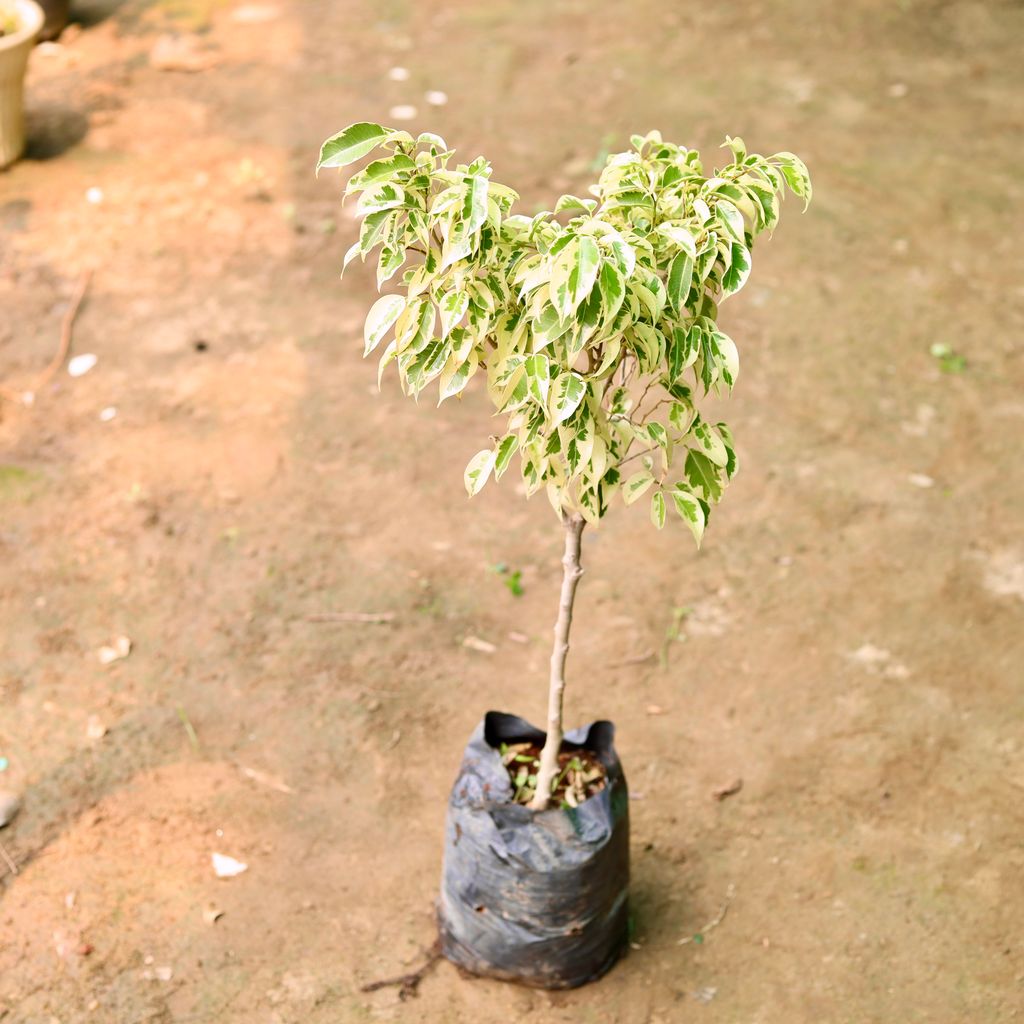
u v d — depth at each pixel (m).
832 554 2.79
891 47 4.91
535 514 2.88
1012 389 3.16
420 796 2.40
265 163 3.99
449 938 2.18
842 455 3.00
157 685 2.54
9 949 2.21
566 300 1.70
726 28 5.03
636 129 4.24
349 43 4.80
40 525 2.81
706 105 4.43
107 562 2.74
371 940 2.22
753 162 1.83
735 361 1.82
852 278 3.56
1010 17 5.17
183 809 2.37
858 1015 2.15
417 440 3.02
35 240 3.59
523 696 2.54
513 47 4.82
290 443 2.99
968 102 4.54
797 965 2.20
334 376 3.16
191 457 2.96
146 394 3.09
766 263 3.62
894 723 2.50
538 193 3.85
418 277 1.83
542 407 1.81
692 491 1.92
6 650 2.59
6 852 2.31
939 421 3.08
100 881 2.28
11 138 3.86
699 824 2.37
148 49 4.68
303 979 2.18
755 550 2.80
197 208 3.76
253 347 3.23
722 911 2.26
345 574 2.74
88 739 2.46
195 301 3.39
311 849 2.33
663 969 2.20
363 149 1.77
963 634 2.65
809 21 5.10
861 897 2.28
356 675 2.57
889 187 3.99
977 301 3.48
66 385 3.11
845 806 2.39
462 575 2.75
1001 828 2.36
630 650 2.62
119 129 4.14
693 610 2.69
